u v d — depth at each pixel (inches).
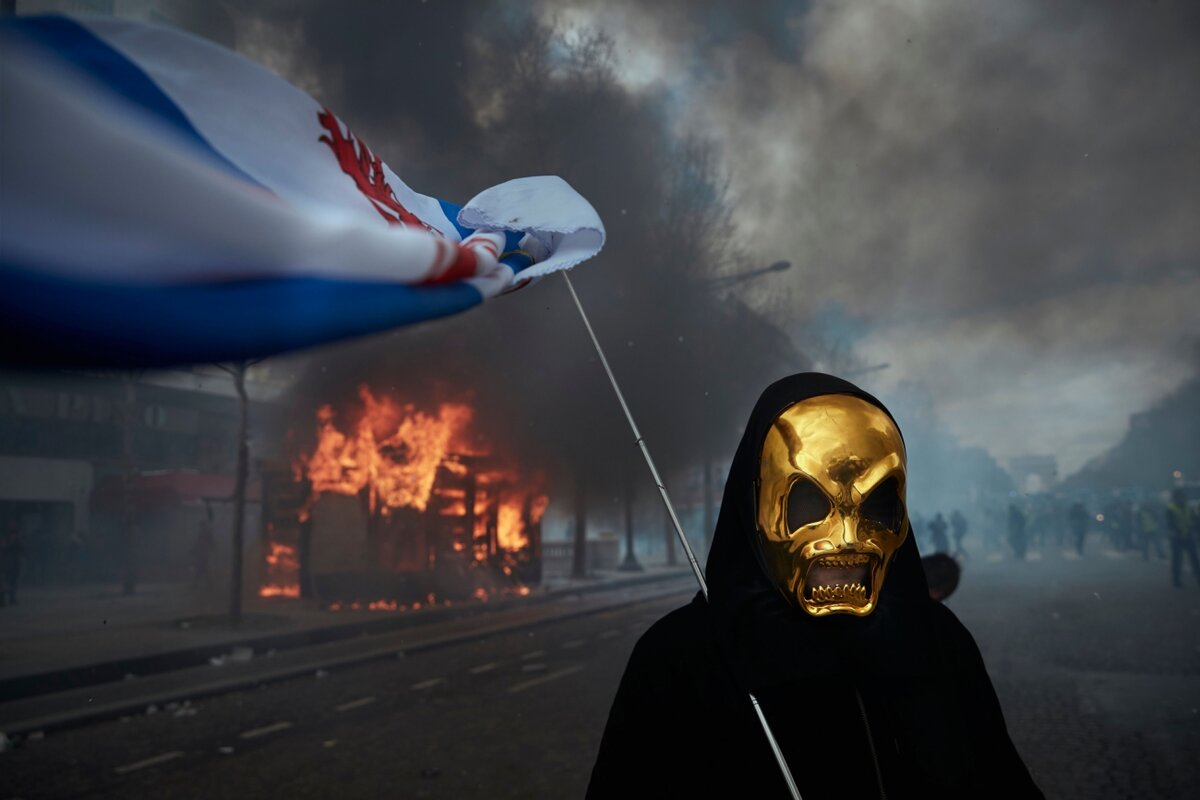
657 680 69.1
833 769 63.3
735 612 66.9
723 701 65.6
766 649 64.5
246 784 244.8
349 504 764.6
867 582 64.6
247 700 364.5
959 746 62.3
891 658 63.8
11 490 938.1
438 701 358.3
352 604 709.9
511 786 240.8
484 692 376.5
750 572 68.5
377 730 308.2
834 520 63.1
